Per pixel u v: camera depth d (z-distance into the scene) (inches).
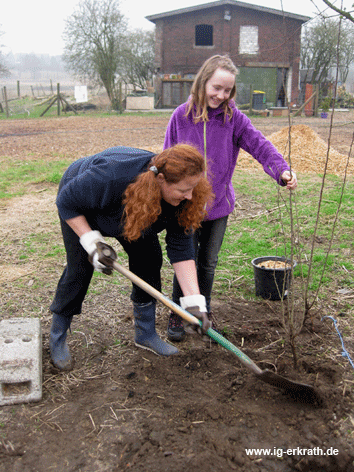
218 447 91.6
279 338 130.9
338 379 109.8
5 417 99.5
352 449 90.8
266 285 151.9
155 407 102.8
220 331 134.3
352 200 258.8
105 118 898.1
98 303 151.4
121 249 201.8
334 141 499.2
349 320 138.6
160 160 85.4
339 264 176.9
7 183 314.3
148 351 123.9
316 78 1042.7
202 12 1040.2
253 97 1007.0
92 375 114.8
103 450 91.5
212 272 130.0
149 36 1312.7
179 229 105.0
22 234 219.0
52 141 523.5
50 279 169.9
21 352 106.7
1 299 153.5
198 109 116.8
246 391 107.5
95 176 91.5
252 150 122.6
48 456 90.2
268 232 215.5
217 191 121.1
